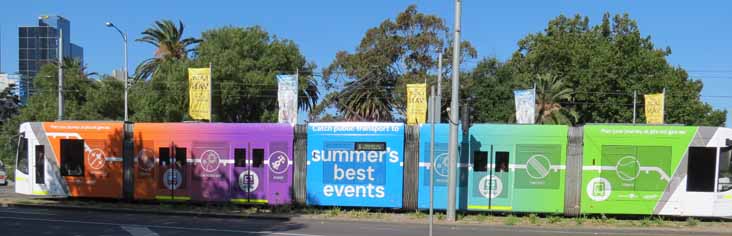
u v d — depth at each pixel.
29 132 18.88
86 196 18.55
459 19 15.41
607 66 43.06
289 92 26.91
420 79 42.88
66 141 18.62
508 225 14.74
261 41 42.34
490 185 16.39
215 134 17.72
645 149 15.93
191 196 17.80
